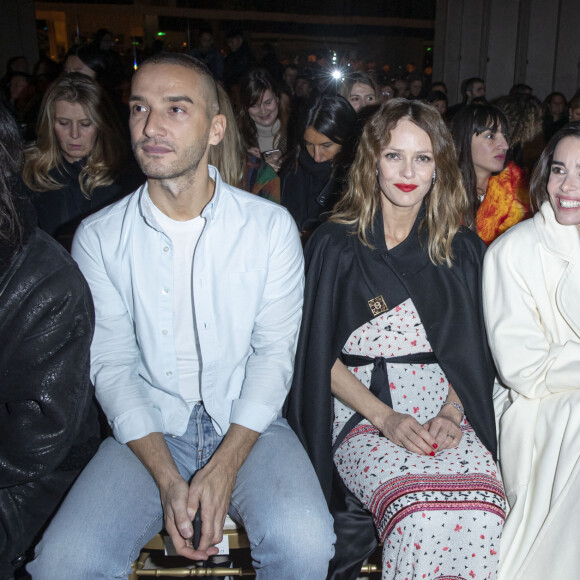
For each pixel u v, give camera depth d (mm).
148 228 1709
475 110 2660
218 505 1566
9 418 1585
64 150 2695
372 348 1998
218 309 1734
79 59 4039
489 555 1704
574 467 1776
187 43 10297
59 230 2715
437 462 1795
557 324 1950
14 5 8898
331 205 2762
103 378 1738
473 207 2732
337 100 2773
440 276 1988
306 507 1581
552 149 1921
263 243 1765
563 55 9297
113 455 1730
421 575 1664
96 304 1758
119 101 4145
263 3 10438
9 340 1506
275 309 1812
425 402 1985
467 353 1963
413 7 10602
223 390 1791
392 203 1974
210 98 1651
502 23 9523
